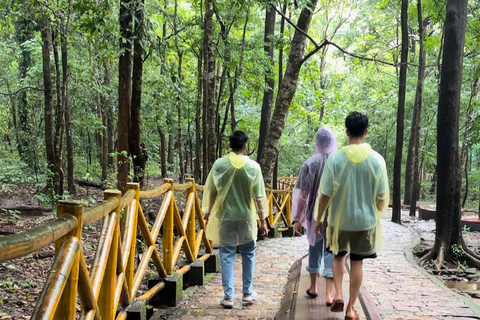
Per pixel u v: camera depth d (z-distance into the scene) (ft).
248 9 34.09
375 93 77.36
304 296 12.53
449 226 24.68
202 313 12.61
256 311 12.75
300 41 32.24
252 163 12.98
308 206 12.14
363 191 10.00
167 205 13.53
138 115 21.74
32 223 25.54
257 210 13.04
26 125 41.14
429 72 64.85
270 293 14.82
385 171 10.12
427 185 77.00
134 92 21.58
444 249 24.43
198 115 41.42
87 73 37.45
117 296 9.32
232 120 45.34
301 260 17.06
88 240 23.36
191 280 16.06
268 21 40.98
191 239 16.67
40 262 19.19
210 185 13.09
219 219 12.96
